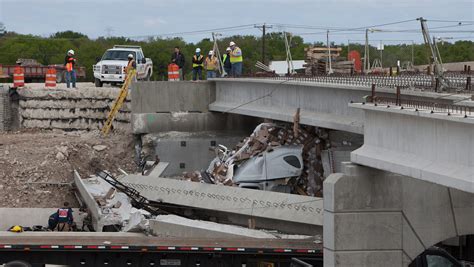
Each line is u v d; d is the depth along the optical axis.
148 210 39.19
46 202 42.19
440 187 27.11
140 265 30.48
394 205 26.94
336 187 26.50
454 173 21.94
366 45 49.47
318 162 40.31
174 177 46.69
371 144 26.33
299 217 34.66
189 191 39.09
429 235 27.20
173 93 49.94
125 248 30.19
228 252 29.98
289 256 29.78
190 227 34.28
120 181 41.81
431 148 23.20
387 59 72.81
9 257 30.30
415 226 27.09
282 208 35.41
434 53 25.69
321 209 34.16
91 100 52.28
